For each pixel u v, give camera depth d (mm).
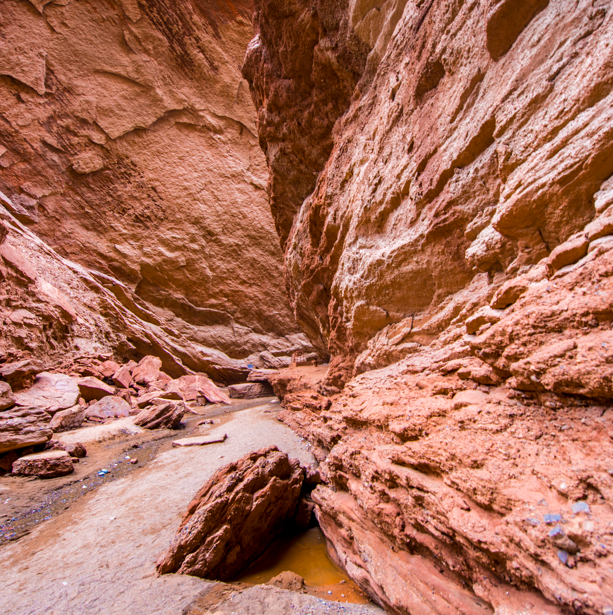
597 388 1642
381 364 5566
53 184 18031
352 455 3686
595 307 1733
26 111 17469
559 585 1423
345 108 8070
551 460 1781
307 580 3457
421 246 4664
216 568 3391
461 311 3994
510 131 3160
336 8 7137
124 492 5145
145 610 2670
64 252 17938
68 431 8469
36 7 17922
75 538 3881
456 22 4102
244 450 6855
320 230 8812
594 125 2344
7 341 10461
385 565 2717
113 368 13125
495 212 3346
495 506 1829
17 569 3299
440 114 4406
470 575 2049
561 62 2715
